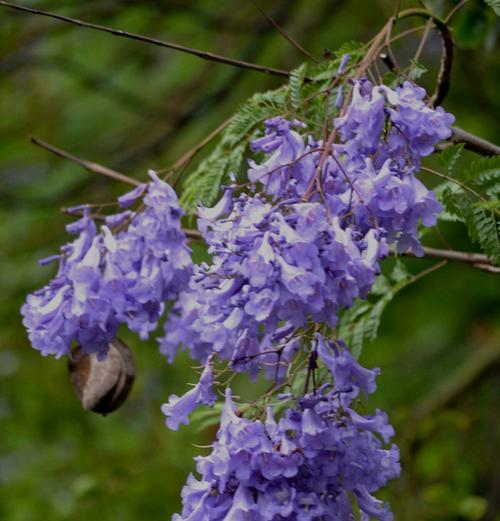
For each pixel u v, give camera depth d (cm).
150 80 956
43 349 370
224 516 296
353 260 282
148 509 845
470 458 787
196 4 903
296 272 270
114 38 941
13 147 984
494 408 812
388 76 381
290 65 873
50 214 925
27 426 995
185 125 828
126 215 386
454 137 427
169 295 370
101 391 441
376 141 315
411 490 734
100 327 366
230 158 439
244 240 281
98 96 977
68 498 903
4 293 921
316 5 904
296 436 297
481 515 729
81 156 952
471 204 371
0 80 951
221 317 307
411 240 313
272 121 325
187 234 462
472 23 562
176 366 966
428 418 775
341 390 309
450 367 902
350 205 302
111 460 927
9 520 916
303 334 326
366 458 306
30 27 879
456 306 923
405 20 819
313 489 292
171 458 886
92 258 363
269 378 376
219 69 903
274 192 318
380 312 473
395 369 921
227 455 288
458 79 869
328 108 396
